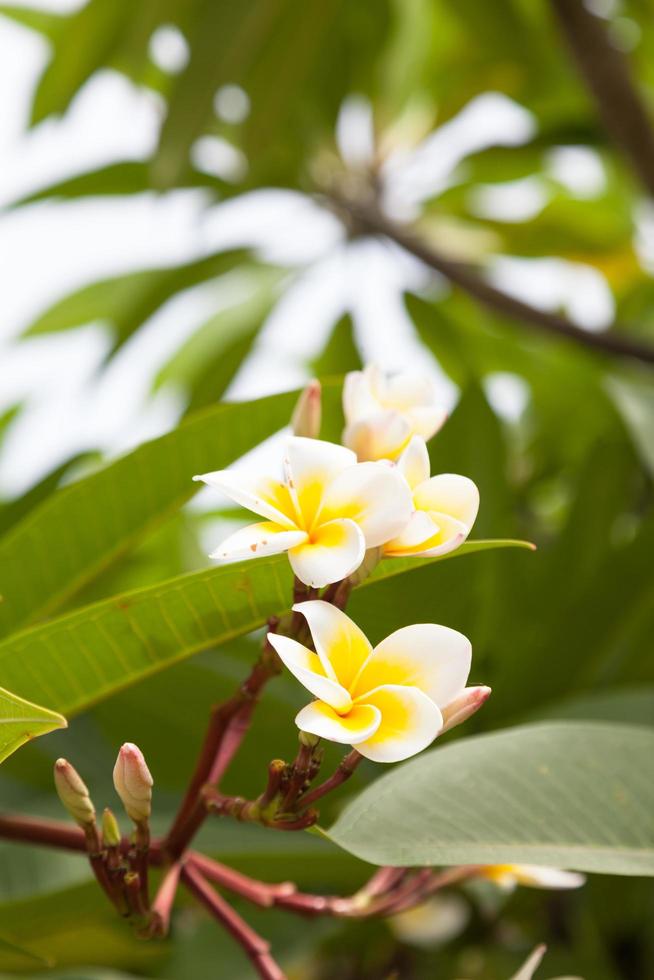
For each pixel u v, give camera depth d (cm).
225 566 109
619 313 306
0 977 129
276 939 145
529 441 244
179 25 253
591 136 287
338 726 99
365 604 132
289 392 123
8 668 112
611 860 108
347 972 180
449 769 111
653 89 298
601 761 113
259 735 134
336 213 310
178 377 299
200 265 270
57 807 143
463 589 133
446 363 284
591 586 150
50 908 121
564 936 176
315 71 301
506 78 309
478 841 108
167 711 140
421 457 105
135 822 106
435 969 174
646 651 153
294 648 101
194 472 124
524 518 234
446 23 316
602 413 238
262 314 270
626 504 183
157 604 111
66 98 282
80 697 114
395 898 117
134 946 140
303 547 102
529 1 291
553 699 154
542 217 300
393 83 320
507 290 255
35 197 277
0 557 123
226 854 122
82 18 267
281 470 105
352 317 279
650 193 234
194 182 279
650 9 284
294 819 105
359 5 295
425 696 100
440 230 314
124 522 124
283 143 300
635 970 169
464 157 298
